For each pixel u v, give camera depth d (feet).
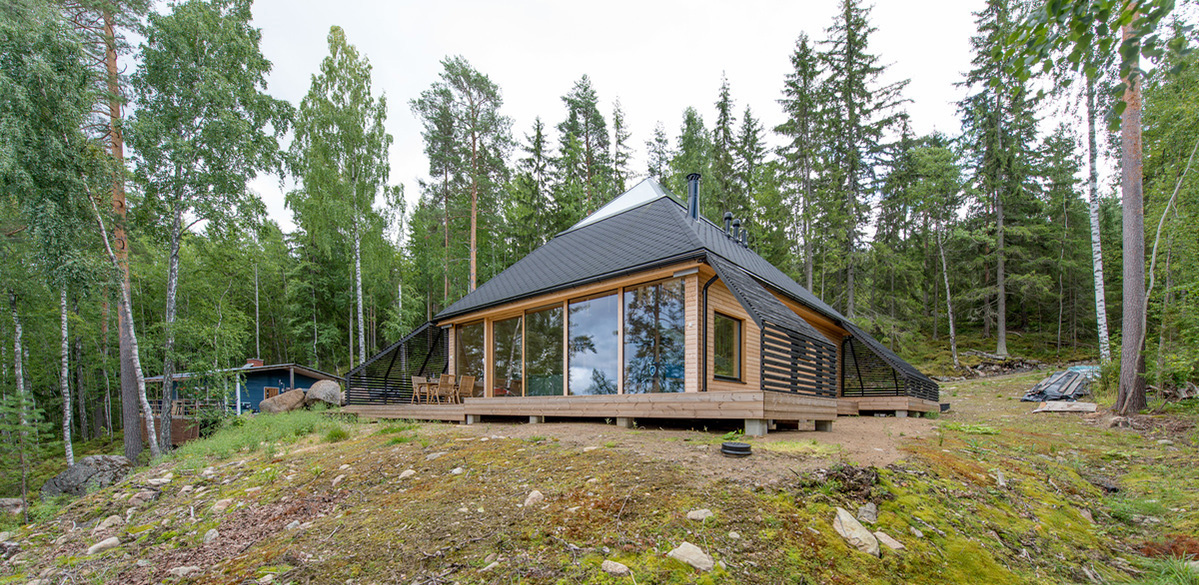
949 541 12.70
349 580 11.43
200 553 15.19
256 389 73.56
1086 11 10.68
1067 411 37.35
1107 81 29.17
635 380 30.07
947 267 94.22
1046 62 12.04
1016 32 11.85
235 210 48.83
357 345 115.14
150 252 83.97
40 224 40.19
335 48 77.41
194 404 57.52
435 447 22.75
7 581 15.10
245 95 49.44
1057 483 19.47
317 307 111.86
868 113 89.81
